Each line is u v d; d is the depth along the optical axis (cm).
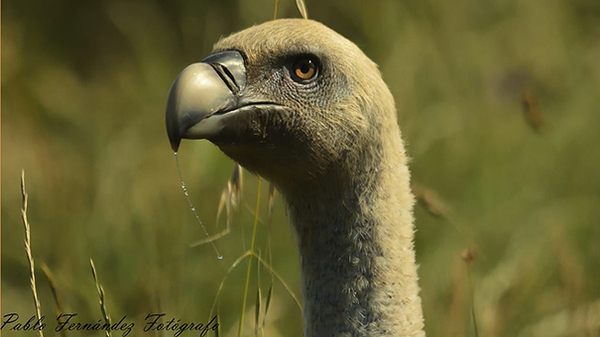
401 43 1402
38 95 1523
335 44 654
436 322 966
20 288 1085
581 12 1591
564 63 1458
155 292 912
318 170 659
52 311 1039
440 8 1488
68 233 1070
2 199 1254
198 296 985
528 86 1321
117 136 1376
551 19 1530
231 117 633
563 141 1267
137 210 1081
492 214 1148
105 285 964
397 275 665
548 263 1049
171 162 1234
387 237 664
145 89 1540
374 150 659
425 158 1215
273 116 644
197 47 1605
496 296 966
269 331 957
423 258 1069
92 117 1489
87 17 1777
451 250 1068
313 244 677
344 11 1505
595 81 1394
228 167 1129
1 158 1350
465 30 1479
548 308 976
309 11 1508
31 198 1227
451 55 1423
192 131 618
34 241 1112
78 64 1731
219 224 1074
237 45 657
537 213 1156
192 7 1631
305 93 648
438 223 1095
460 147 1228
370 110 655
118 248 1020
